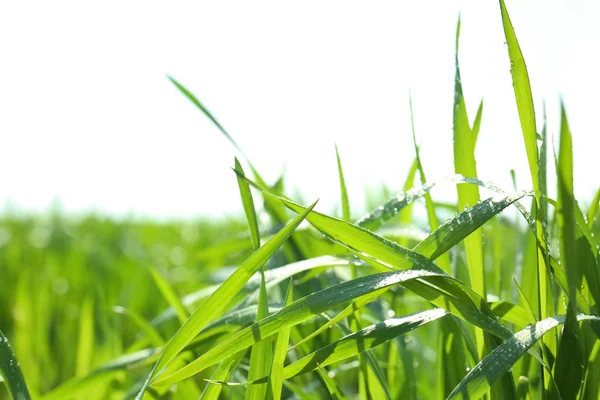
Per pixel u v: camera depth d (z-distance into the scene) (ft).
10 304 6.11
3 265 7.97
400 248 2.12
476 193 2.30
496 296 2.64
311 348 2.76
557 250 2.48
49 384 4.39
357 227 2.14
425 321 2.09
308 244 3.36
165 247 11.03
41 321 4.55
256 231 2.29
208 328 2.52
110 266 7.66
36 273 7.42
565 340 2.06
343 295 2.04
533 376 2.27
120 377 3.17
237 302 2.72
